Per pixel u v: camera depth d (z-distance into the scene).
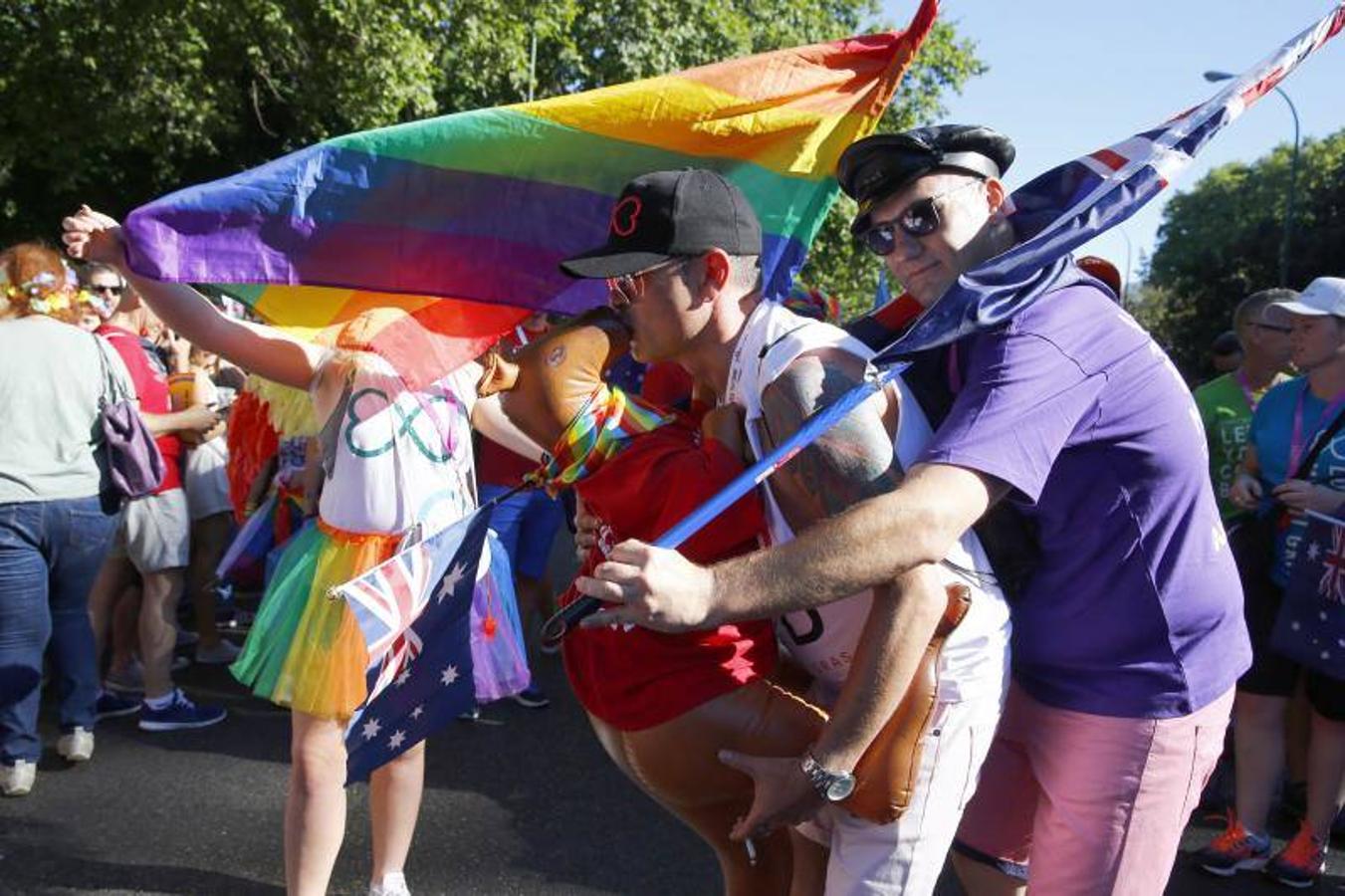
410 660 2.20
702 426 1.99
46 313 4.14
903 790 1.77
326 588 2.91
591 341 2.03
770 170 2.36
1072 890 2.03
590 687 2.00
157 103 14.59
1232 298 46.00
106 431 4.14
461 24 14.84
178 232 2.22
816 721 1.90
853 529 1.54
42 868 3.53
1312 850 3.71
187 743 4.64
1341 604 3.51
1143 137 1.94
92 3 13.26
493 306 2.49
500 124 2.28
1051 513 1.92
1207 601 1.95
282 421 3.88
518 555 5.46
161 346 5.70
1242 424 4.34
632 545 1.53
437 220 2.32
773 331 1.85
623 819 4.04
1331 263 41.50
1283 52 1.97
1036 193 2.03
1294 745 4.29
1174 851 2.02
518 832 3.90
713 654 1.91
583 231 2.36
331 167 2.26
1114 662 1.95
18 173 17.34
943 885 3.63
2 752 4.05
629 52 17.92
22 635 4.03
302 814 2.93
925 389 1.99
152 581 4.73
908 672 1.68
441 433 3.03
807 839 2.15
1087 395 1.79
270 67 15.73
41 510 4.01
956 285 1.71
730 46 19.06
